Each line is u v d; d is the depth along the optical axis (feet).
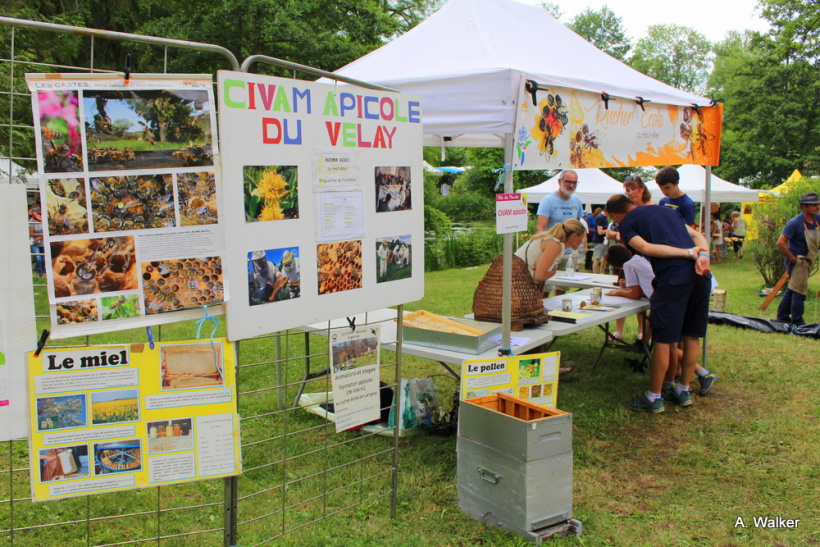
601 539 9.67
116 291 6.52
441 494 11.01
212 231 7.02
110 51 51.47
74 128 6.11
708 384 16.81
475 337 11.96
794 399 16.49
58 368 6.64
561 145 12.09
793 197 34.73
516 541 9.33
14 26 5.76
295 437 13.55
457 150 102.06
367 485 11.31
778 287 27.94
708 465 12.52
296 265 7.97
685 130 16.96
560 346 21.99
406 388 13.91
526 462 9.27
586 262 51.16
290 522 9.91
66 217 6.16
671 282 14.66
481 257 55.36
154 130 6.53
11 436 6.60
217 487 11.32
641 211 15.08
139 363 6.97
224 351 7.35
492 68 11.20
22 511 10.13
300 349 21.03
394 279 9.43
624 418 15.05
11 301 6.35
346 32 64.44
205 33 53.83
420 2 97.66
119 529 9.67
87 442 6.88
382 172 9.04
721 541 9.76
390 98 9.05
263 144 7.41
